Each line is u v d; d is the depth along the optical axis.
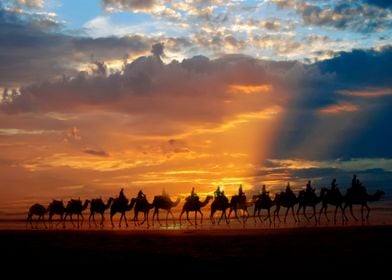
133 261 21.39
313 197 41.66
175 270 19.20
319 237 28.53
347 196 40.56
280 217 52.78
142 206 43.00
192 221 51.56
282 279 17.22
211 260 21.17
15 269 20.02
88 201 45.22
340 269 18.62
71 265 20.70
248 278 17.48
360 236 28.64
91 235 33.47
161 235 32.22
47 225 52.19
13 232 36.91
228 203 43.69
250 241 27.45
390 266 19.14
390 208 63.38
